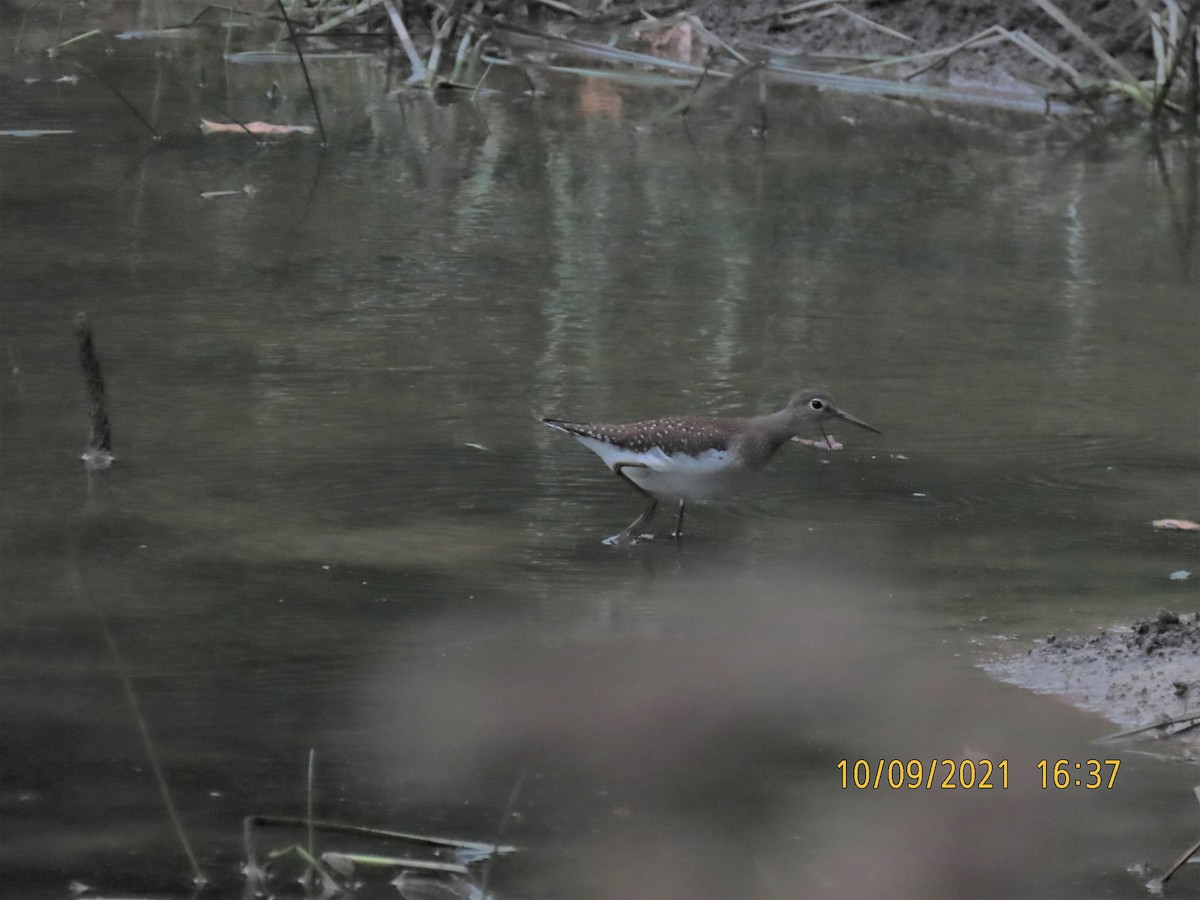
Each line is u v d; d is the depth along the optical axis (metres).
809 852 8.02
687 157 22.05
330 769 8.53
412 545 11.38
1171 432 14.02
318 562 11.02
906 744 9.04
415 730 8.97
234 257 17.11
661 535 11.93
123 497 11.80
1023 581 11.22
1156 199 21.09
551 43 27.59
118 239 17.39
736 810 8.35
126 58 25.66
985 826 8.31
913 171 21.91
